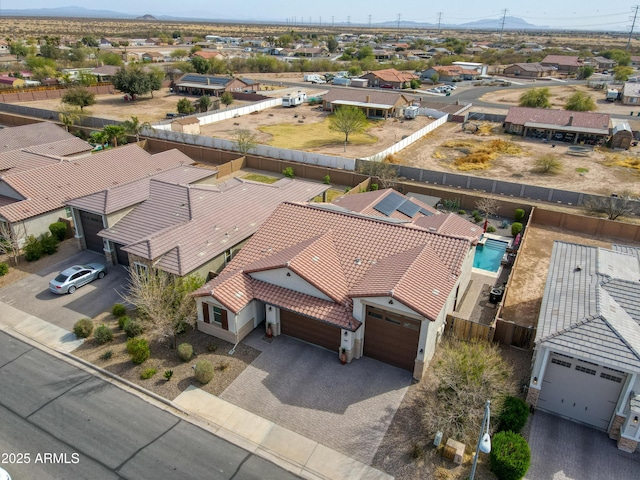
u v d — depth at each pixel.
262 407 22.34
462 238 28.12
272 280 26.94
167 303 26.48
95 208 35.38
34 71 117.62
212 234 32.97
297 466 19.44
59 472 18.84
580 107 88.38
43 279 33.31
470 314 30.36
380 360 25.42
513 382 23.34
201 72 130.38
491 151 67.75
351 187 53.19
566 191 48.25
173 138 69.19
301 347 26.44
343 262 27.67
